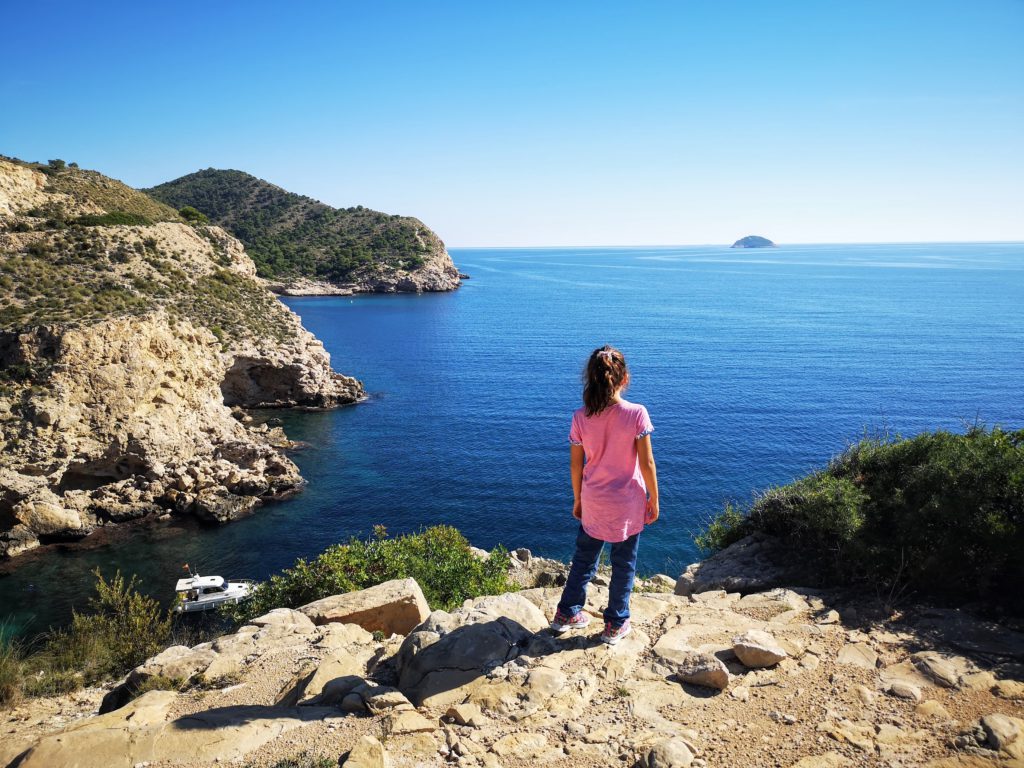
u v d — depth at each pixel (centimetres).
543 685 461
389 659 554
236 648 644
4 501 3506
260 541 3762
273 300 7919
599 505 502
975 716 397
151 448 4109
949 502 580
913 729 390
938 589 579
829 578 648
